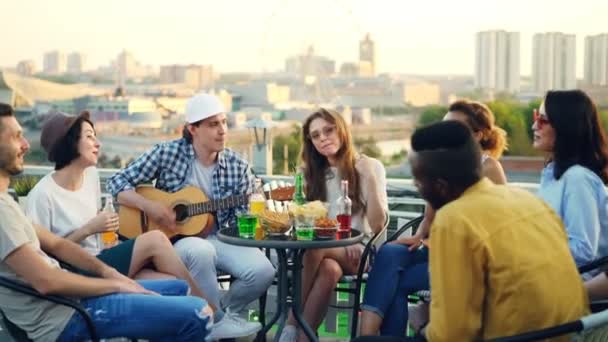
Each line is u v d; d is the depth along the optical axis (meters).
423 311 3.77
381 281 3.68
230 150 4.56
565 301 2.51
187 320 3.22
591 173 3.28
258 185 4.60
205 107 4.44
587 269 3.22
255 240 3.54
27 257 3.06
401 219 4.68
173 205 4.43
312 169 4.24
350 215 3.85
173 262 3.89
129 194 4.46
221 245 4.29
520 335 2.42
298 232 3.59
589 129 3.31
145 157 4.54
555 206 3.31
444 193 2.58
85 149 3.92
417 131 2.62
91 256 3.55
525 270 2.44
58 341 3.19
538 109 3.48
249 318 4.80
